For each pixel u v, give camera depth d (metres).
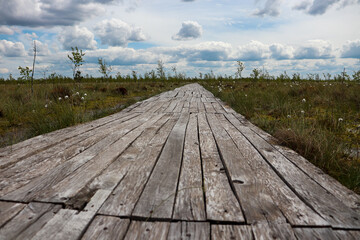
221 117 5.83
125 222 1.56
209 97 10.93
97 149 3.12
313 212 1.71
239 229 1.52
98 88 13.38
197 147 3.27
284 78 19.05
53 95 9.29
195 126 4.68
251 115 6.32
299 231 1.50
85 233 1.45
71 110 5.58
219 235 1.46
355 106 6.84
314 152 3.22
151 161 2.69
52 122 5.41
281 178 2.31
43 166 2.54
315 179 2.25
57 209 1.69
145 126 4.68
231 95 9.47
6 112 6.59
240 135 3.93
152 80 25.62
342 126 4.72
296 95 9.55
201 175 2.34
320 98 7.96
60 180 2.18
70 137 3.79
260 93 10.30
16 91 10.13
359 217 1.66
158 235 1.45
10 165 2.60
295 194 1.99
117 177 2.25
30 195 1.89
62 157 2.81
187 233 1.47
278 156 2.88
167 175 2.31
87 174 2.31
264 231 1.49
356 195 1.98
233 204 1.80
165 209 1.71
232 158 2.79
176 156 2.87
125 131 4.20
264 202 1.83
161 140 3.59
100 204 1.76
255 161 2.71
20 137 4.59
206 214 1.67
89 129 4.41
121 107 8.20
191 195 1.93
